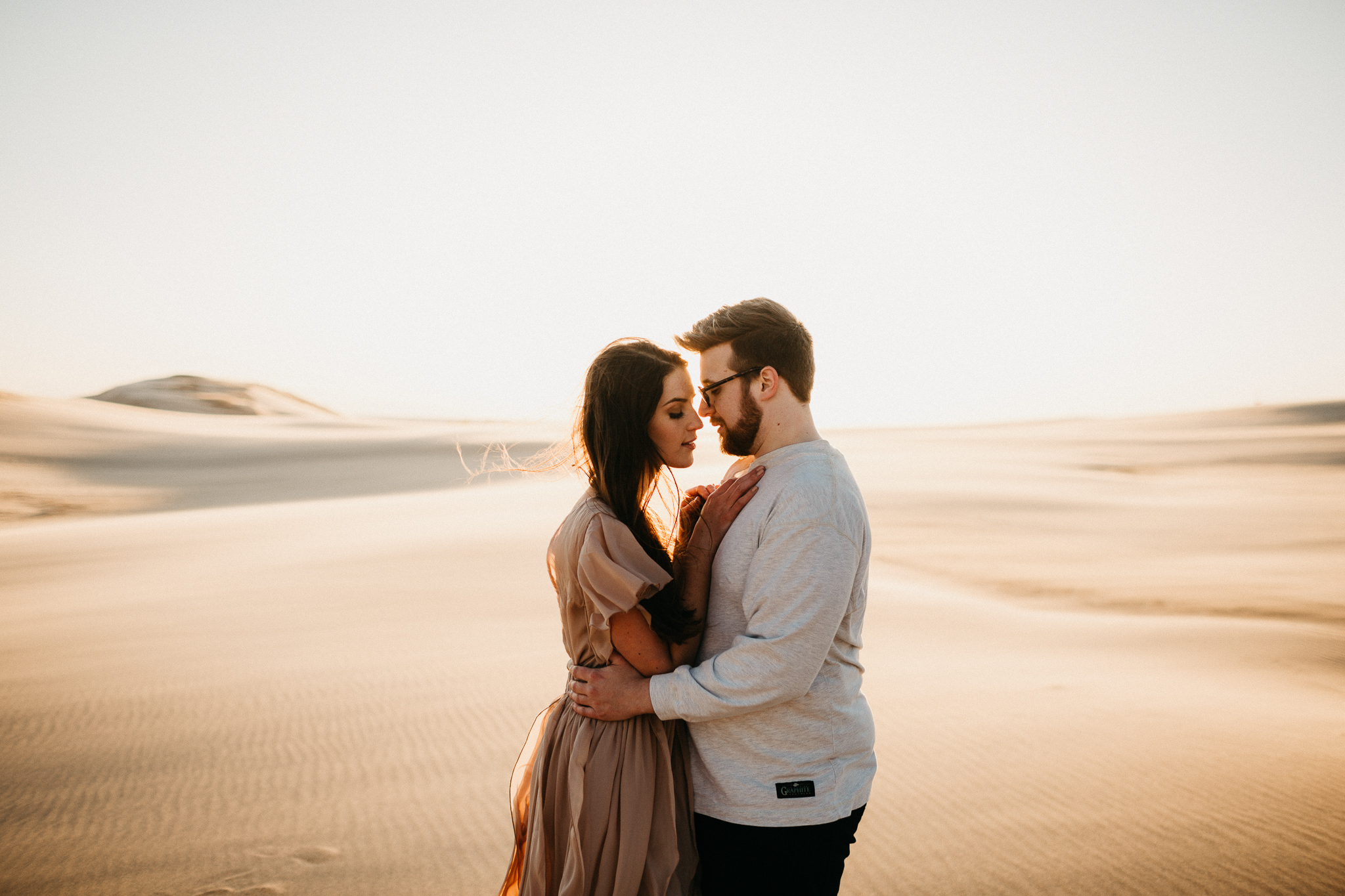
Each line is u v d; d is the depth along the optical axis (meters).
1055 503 19.64
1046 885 2.93
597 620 2.09
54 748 4.56
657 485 2.38
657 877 2.07
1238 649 6.76
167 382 135.75
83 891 3.05
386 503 21.16
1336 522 16.55
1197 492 23.83
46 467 35.62
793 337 2.17
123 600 9.42
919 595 9.23
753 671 1.95
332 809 3.72
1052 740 4.40
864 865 3.12
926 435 60.84
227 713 5.15
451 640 7.01
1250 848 3.12
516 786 2.47
